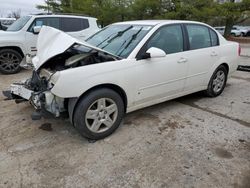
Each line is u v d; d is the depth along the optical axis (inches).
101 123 131.4
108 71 127.6
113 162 114.2
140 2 773.9
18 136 136.3
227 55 198.5
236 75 281.3
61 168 109.8
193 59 169.0
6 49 276.2
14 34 280.7
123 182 101.8
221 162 114.5
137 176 105.2
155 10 788.6
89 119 128.5
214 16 760.3
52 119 156.1
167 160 115.8
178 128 146.4
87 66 123.4
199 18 736.3
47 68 137.9
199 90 185.9
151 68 144.3
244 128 147.7
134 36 150.5
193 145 128.5
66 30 313.4
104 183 101.3
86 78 120.9
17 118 157.9
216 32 194.5
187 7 735.1
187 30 169.8
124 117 160.6
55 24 306.3
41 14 305.7
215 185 100.0
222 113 169.0
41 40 145.2
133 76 137.0
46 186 99.4
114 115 136.0
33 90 133.6
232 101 192.7
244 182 101.6
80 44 129.2
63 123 151.3
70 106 124.3
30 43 289.7
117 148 125.3
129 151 122.7
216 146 127.8
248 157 118.6
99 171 108.1
